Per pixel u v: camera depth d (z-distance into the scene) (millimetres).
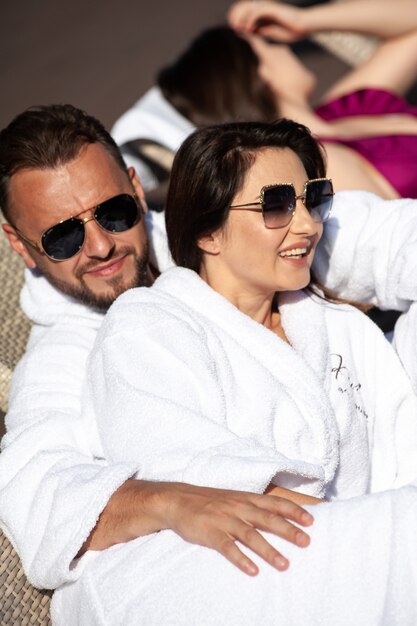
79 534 5660
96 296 7375
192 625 5133
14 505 6070
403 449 7051
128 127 11289
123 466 5754
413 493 5332
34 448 6336
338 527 5219
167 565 5398
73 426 6461
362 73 12297
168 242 7082
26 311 7750
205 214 6613
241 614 5086
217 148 6500
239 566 5156
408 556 5102
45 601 6402
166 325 6344
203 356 6273
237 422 6293
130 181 7633
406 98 15820
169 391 6047
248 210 6484
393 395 7062
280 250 6547
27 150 7094
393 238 7348
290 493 5879
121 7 21672
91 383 6469
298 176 6570
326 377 6797
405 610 5055
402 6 12227
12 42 20547
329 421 6484
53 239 7188
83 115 7465
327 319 7145
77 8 21953
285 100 11453
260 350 6625
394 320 9133
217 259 6832
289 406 6422
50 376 6910
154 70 18234
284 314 7082
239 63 11031
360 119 11570
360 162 10547
